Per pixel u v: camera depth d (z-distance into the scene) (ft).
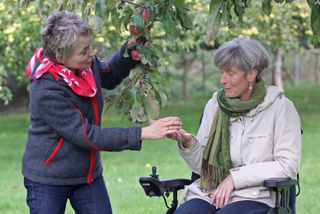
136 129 14.28
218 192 15.23
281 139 15.30
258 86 15.44
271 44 39.65
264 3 14.78
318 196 27.73
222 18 14.10
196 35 34.83
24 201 27.94
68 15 13.96
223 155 15.58
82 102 14.42
